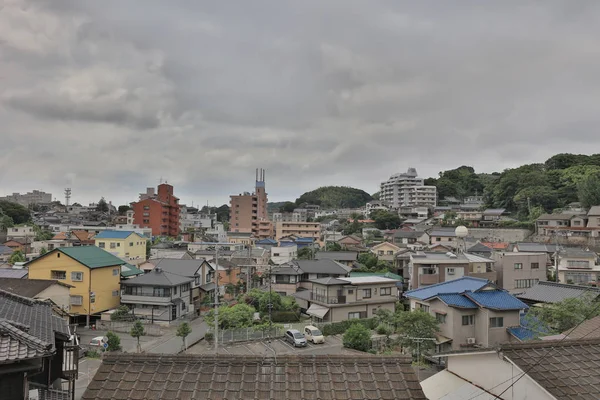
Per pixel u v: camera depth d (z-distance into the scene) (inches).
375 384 350.9
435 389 513.3
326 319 1690.5
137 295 1721.2
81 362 1173.7
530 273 2065.7
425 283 1959.9
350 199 7869.1
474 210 4628.4
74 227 4065.0
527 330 1214.3
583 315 1096.2
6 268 1798.7
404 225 4505.4
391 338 1398.9
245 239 4050.2
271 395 330.6
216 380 342.6
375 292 1788.9
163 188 4539.9
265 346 1398.9
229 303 1979.6
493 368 467.5
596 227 3058.6
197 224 5782.5
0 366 305.3
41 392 429.7
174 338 1505.9
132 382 340.2
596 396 362.3
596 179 3575.3
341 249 3280.0
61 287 1546.5
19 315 438.6
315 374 354.6
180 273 1963.6
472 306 1230.9
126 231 2746.1
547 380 381.4
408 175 6274.6
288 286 2112.5
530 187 4015.8
